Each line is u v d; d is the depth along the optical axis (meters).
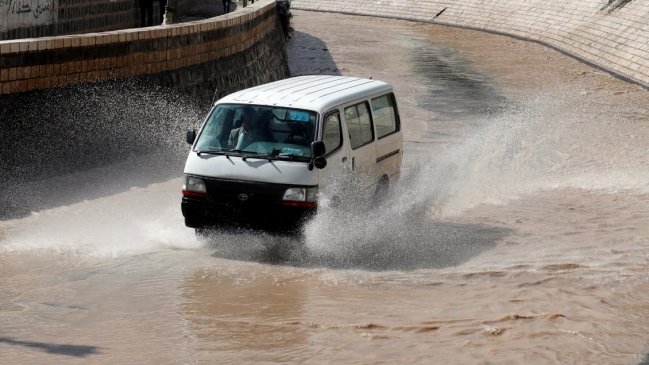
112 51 34.00
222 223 24.44
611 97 68.50
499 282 22.77
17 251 23.70
